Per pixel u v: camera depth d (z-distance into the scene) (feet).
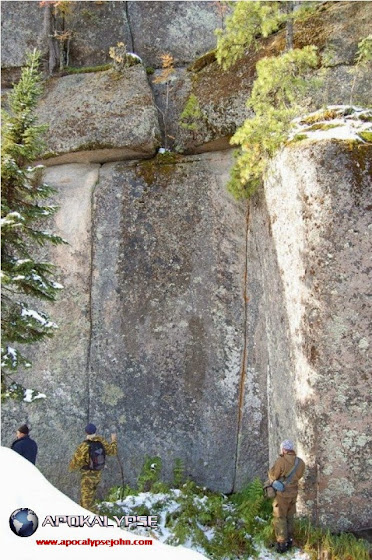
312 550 21.01
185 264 31.40
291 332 24.40
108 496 28.81
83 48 37.81
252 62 32.04
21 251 25.44
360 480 21.94
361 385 21.93
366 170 22.11
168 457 30.09
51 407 31.83
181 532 21.84
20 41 37.58
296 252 23.76
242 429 29.60
